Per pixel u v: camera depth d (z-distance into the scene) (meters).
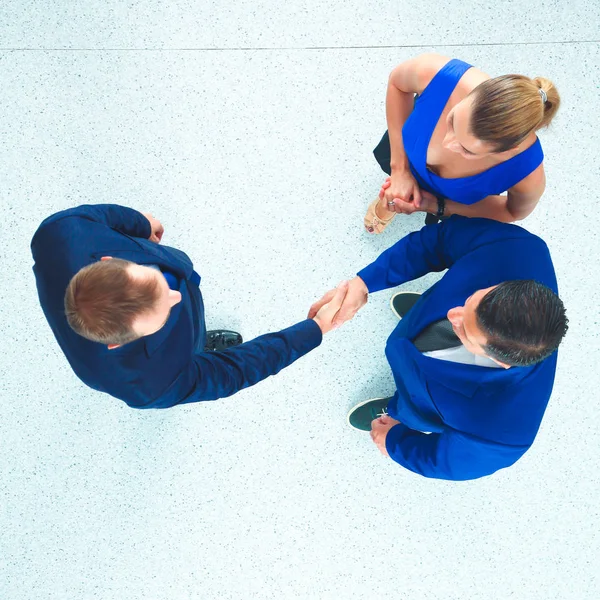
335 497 2.07
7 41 2.05
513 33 2.10
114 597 2.05
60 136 2.05
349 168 2.08
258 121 2.07
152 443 2.05
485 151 1.13
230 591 2.06
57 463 2.04
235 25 2.07
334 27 2.08
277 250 2.07
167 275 1.21
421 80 1.33
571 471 2.09
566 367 2.09
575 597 2.09
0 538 2.04
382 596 2.07
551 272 1.26
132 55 2.06
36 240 1.17
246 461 2.06
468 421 1.22
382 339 2.08
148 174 2.06
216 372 1.26
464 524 2.09
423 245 1.44
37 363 2.03
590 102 2.10
